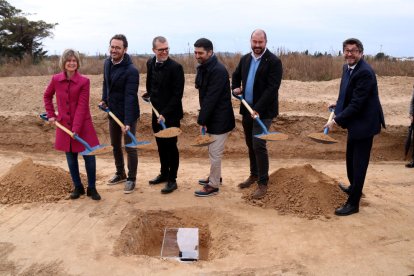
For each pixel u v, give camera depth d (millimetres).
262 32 5016
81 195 5598
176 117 5504
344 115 4633
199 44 5016
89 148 5031
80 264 4012
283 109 9234
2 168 7145
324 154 7977
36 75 14289
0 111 9492
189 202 5430
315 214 4984
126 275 3854
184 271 3912
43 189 5586
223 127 5297
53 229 4680
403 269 3854
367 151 4812
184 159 7938
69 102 5094
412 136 7910
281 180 5480
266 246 4309
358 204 5039
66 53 4914
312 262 4004
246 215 5031
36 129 8523
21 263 4020
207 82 5148
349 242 4348
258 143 5207
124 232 4648
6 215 5008
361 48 4602
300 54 14508
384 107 9562
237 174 6797
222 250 4352
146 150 8141
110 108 5633
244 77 5340
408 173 6914
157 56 5285
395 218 4902
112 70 5492
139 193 5742
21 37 21062
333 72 12992
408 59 15516
